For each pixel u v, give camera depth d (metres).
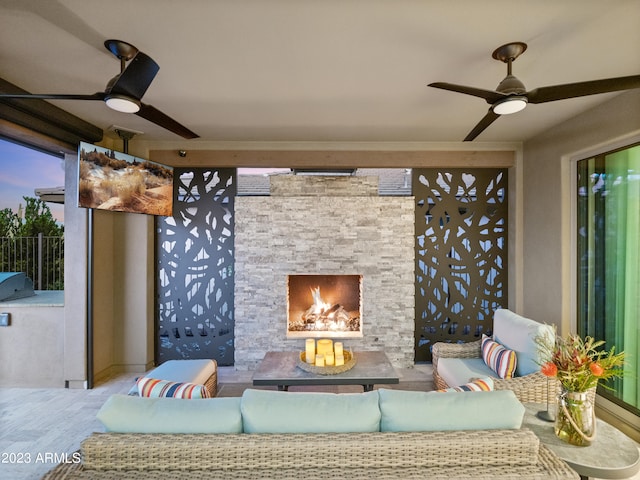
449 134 4.00
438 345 3.35
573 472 1.37
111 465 1.38
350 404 1.52
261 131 3.90
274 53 2.24
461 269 4.50
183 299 4.42
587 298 3.43
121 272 4.18
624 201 3.02
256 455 1.38
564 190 3.60
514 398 1.55
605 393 3.12
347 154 4.30
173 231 4.43
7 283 3.84
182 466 1.38
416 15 1.85
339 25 1.93
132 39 2.07
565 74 2.52
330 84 2.69
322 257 4.28
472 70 2.45
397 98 2.96
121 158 3.49
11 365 3.72
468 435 1.42
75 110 3.26
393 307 4.30
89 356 3.68
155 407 1.51
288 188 4.33
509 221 4.47
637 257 2.89
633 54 2.25
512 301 4.41
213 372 3.22
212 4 1.75
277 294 4.28
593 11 1.81
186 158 4.27
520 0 1.73
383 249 4.29
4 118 2.76
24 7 1.76
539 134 3.97
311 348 3.12
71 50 2.20
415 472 1.35
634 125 2.76
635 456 1.61
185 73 2.51
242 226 4.28
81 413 3.12
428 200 4.52
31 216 4.43
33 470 2.34
